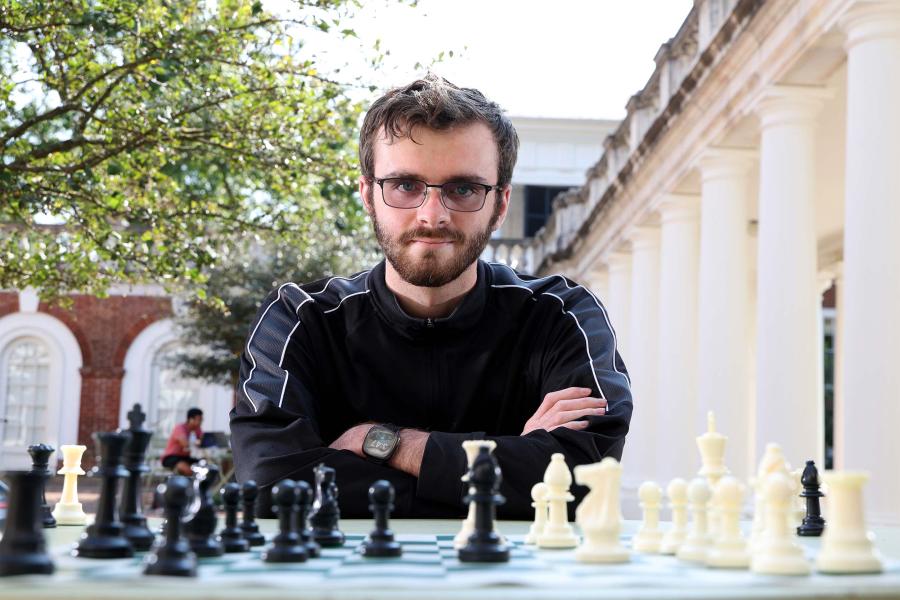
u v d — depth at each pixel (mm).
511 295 3121
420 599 972
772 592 1045
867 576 1290
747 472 11836
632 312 16844
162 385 28422
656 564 1474
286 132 10172
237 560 1485
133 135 9766
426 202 2834
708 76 11414
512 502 2637
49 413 28016
